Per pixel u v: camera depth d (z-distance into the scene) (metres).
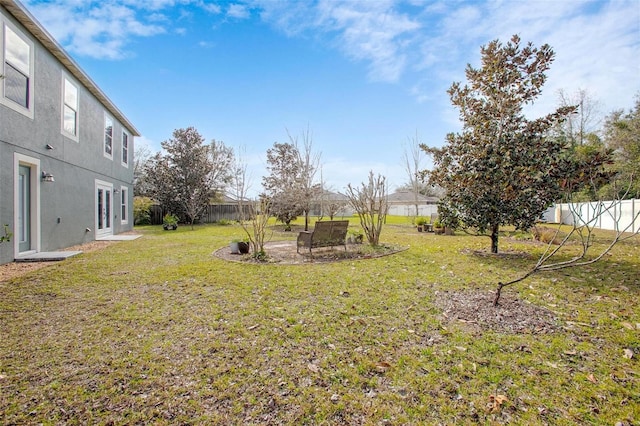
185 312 3.89
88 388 2.34
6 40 6.87
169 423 1.99
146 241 11.17
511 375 2.51
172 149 21.86
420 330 3.33
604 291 4.68
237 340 3.11
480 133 7.82
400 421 2.01
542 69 7.35
